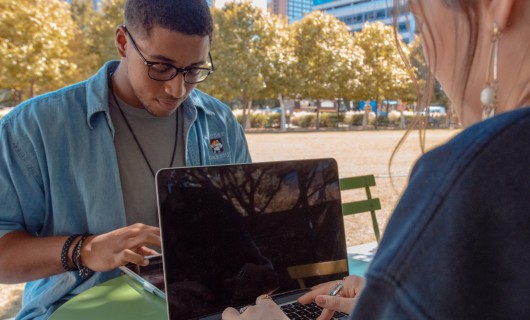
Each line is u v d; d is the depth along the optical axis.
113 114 1.76
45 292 1.61
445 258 0.40
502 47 0.50
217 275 1.15
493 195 0.40
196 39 1.54
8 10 8.73
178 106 1.79
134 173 1.76
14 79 9.47
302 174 1.32
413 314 0.40
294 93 26.42
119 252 1.35
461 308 0.39
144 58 1.55
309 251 1.29
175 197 1.13
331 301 1.02
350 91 27.56
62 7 10.64
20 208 1.57
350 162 10.11
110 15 17.64
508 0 0.47
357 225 4.84
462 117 0.57
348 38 27.09
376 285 0.43
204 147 1.95
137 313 1.31
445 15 0.54
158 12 1.49
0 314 2.89
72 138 1.63
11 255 1.43
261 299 1.00
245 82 23.81
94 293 1.45
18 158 1.56
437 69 0.57
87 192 1.63
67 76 11.02
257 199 1.23
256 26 23.42
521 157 0.40
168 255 1.10
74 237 1.46
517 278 0.39
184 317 1.09
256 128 28.92
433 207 0.41
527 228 0.39
